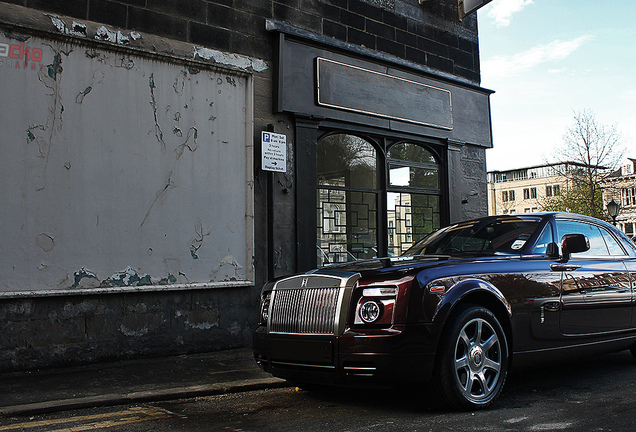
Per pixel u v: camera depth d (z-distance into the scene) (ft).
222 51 25.52
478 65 37.78
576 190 118.73
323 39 28.99
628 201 211.20
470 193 36.42
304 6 28.66
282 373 14.80
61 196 20.90
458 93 36.09
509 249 16.88
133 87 22.93
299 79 27.84
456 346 13.53
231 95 25.76
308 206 27.78
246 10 26.50
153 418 13.98
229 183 25.35
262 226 26.25
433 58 34.83
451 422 12.83
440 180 35.12
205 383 17.61
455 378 13.43
